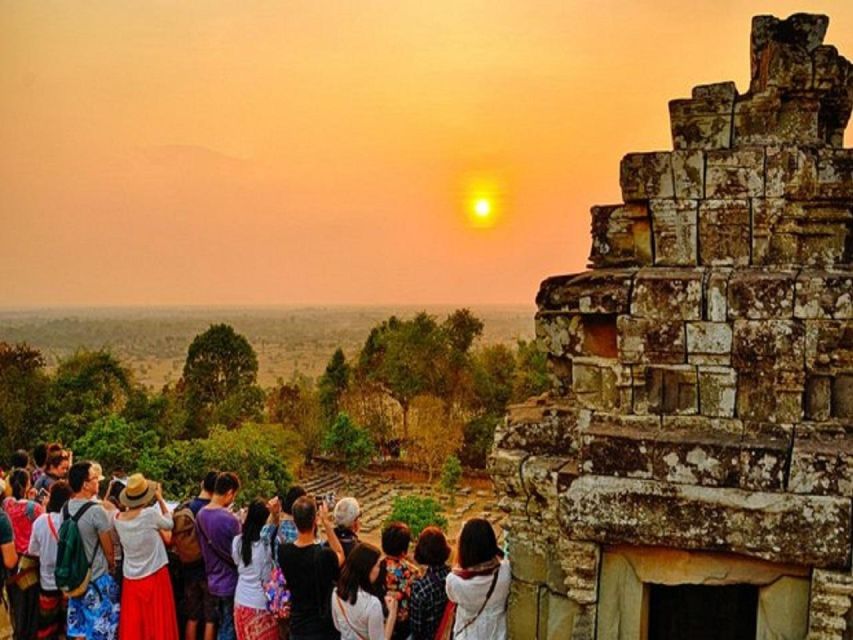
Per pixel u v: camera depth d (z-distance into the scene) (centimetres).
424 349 7825
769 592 680
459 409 7838
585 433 711
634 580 714
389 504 6175
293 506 844
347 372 8019
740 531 664
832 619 648
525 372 7456
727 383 698
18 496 1145
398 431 8231
